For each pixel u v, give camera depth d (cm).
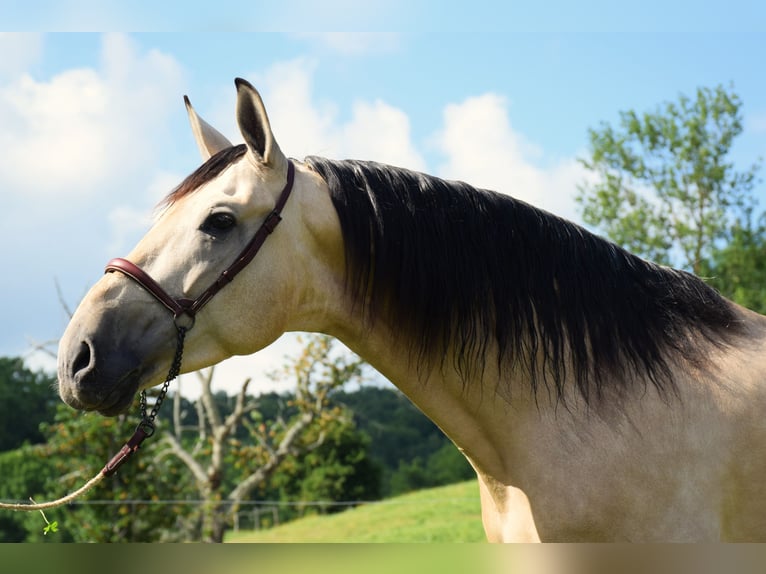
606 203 1861
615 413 221
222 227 221
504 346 228
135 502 1154
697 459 216
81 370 208
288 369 1500
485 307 230
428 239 230
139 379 217
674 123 1853
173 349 220
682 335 235
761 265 1886
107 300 216
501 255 233
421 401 238
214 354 223
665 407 221
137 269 219
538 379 227
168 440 1487
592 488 214
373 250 231
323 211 231
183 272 219
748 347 237
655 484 213
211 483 1466
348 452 3111
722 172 1817
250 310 221
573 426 222
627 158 1853
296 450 1520
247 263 220
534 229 238
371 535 1477
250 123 223
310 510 2884
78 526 1202
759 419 221
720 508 217
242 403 1512
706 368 228
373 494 3153
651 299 240
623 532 213
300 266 228
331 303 234
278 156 226
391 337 235
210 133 261
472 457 238
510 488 228
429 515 1656
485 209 238
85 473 1187
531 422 226
